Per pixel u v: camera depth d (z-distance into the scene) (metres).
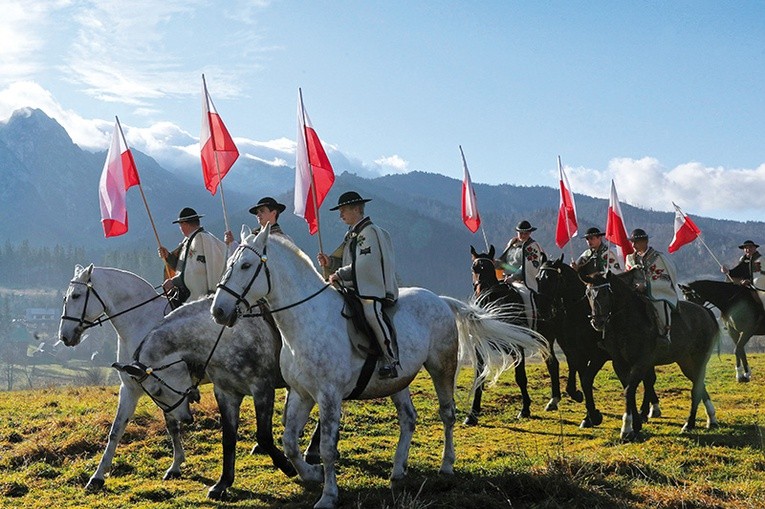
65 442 11.94
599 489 8.80
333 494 8.52
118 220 13.03
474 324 10.60
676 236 18.42
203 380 10.84
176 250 12.02
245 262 8.40
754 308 20.14
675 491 8.52
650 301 12.70
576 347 14.00
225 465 9.54
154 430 12.69
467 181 16.70
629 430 12.25
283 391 16.62
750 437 12.05
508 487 8.89
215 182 13.34
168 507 8.98
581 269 14.76
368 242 9.16
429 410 15.29
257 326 9.92
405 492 8.80
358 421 13.91
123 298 10.92
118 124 13.22
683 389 18.50
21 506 9.13
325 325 8.70
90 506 9.09
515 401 16.78
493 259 15.02
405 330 9.51
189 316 9.93
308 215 12.16
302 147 12.19
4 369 113.25
